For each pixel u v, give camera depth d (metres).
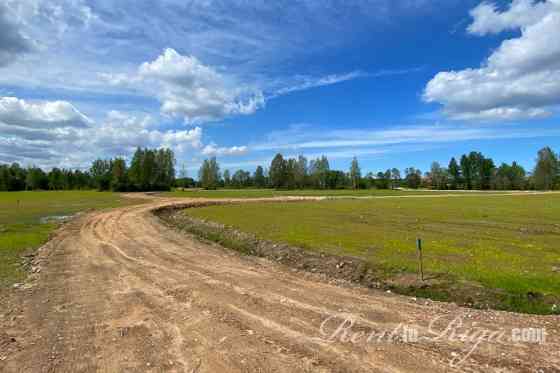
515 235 17.88
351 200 53.59
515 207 35.41
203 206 45.31
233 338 6.11
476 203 42.41
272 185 128.12
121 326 6.83
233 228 21.50
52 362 5.39
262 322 6.82
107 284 9.98
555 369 4.85
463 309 7.63
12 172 110.12
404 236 17.80
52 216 31.67
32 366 5.29
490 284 9.27
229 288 9.28
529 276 9.86
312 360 5.24
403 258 12.56
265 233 19.06
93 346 5.94
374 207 37.81
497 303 8.30
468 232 19.09
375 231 19.67
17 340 6.24
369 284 10.45
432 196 65.69
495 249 14.14
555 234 18.12
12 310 7.86
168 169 111.19
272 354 5.47
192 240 18.73
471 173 127.81
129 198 62.09
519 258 12.42
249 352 5.56
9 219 29.20
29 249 16.03
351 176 128.88
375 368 4.96
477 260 12.15
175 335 6.32
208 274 10.98
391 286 10.04
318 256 13.61
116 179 98.50
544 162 104.94
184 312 7.52
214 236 20.19
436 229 20.34
